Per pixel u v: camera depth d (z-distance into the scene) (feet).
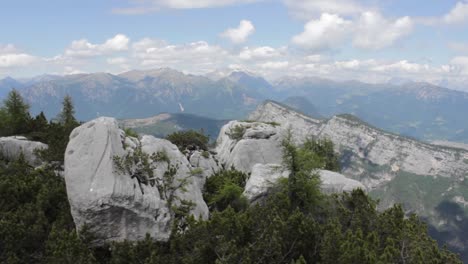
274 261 87.45
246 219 101.40
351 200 135.54
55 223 102.99
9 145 158.51
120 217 96.99
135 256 90.02
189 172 137.69
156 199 105.70
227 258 80.89
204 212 128.67
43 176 130.82
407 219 125.80
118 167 101.76
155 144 139.74
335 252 86.53
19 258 90.89
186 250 93.66
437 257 99.19
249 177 173.78
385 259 88.22
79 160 101.86
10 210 106.11
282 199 127.13
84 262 82.84
